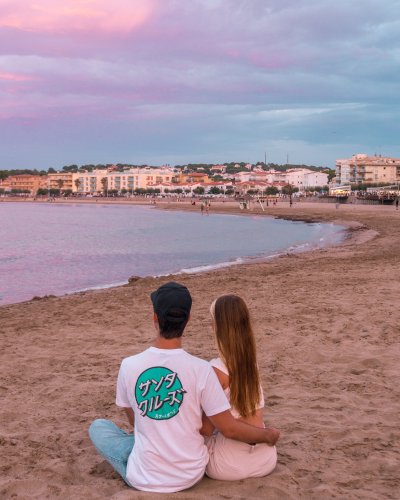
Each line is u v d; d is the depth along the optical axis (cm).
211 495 246
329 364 531
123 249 2700
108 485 276
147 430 238
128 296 1099
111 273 1767
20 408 435
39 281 1584
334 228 4131
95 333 739
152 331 740
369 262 1510
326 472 290
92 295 1155
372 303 827
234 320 248
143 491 242
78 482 287
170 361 234
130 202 15712
